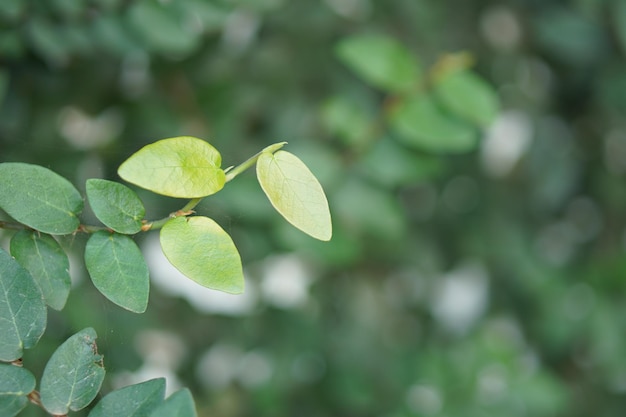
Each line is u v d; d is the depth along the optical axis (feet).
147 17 1.41
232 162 1.64
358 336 2.08
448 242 2.15
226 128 1.73
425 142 1.60
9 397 1.02
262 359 2.05
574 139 2.06
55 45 1.42
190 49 1.54
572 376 2.31
